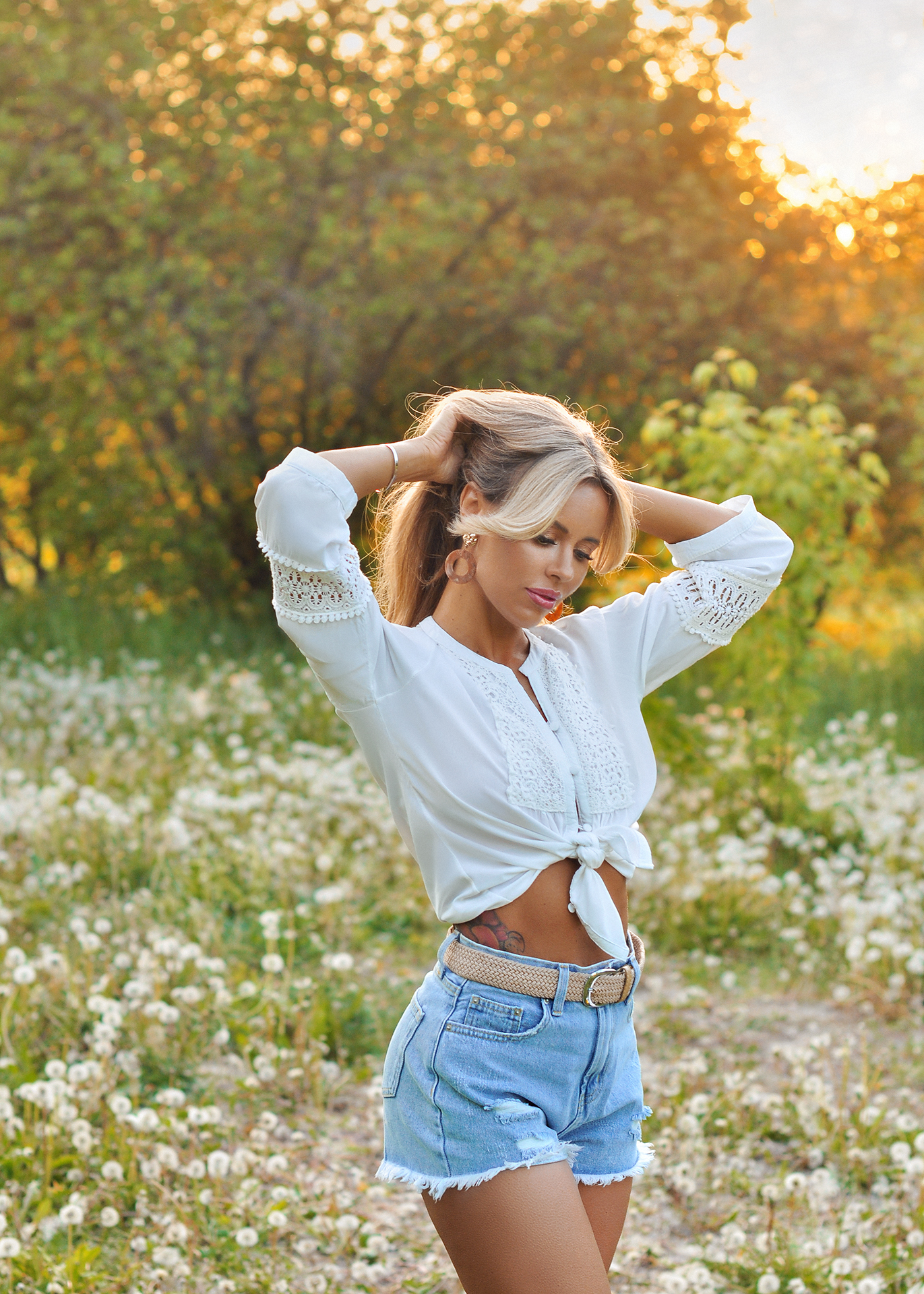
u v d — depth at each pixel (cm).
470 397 196
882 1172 332
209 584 1170
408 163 1083
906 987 472
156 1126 299
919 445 1133
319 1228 295
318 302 1055
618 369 1132
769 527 218
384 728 185
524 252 1095
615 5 1081
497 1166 173
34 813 516
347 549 181
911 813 636
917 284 1188
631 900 538
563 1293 169
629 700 206
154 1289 258
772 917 539
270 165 1045
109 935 439
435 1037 180
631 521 190
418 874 551
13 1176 298
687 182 1091
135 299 1002
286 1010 393
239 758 633
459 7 1099
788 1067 409
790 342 1145
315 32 1081
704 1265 290
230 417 1137
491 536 185
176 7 1059
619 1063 189
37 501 1200
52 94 1022
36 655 906
